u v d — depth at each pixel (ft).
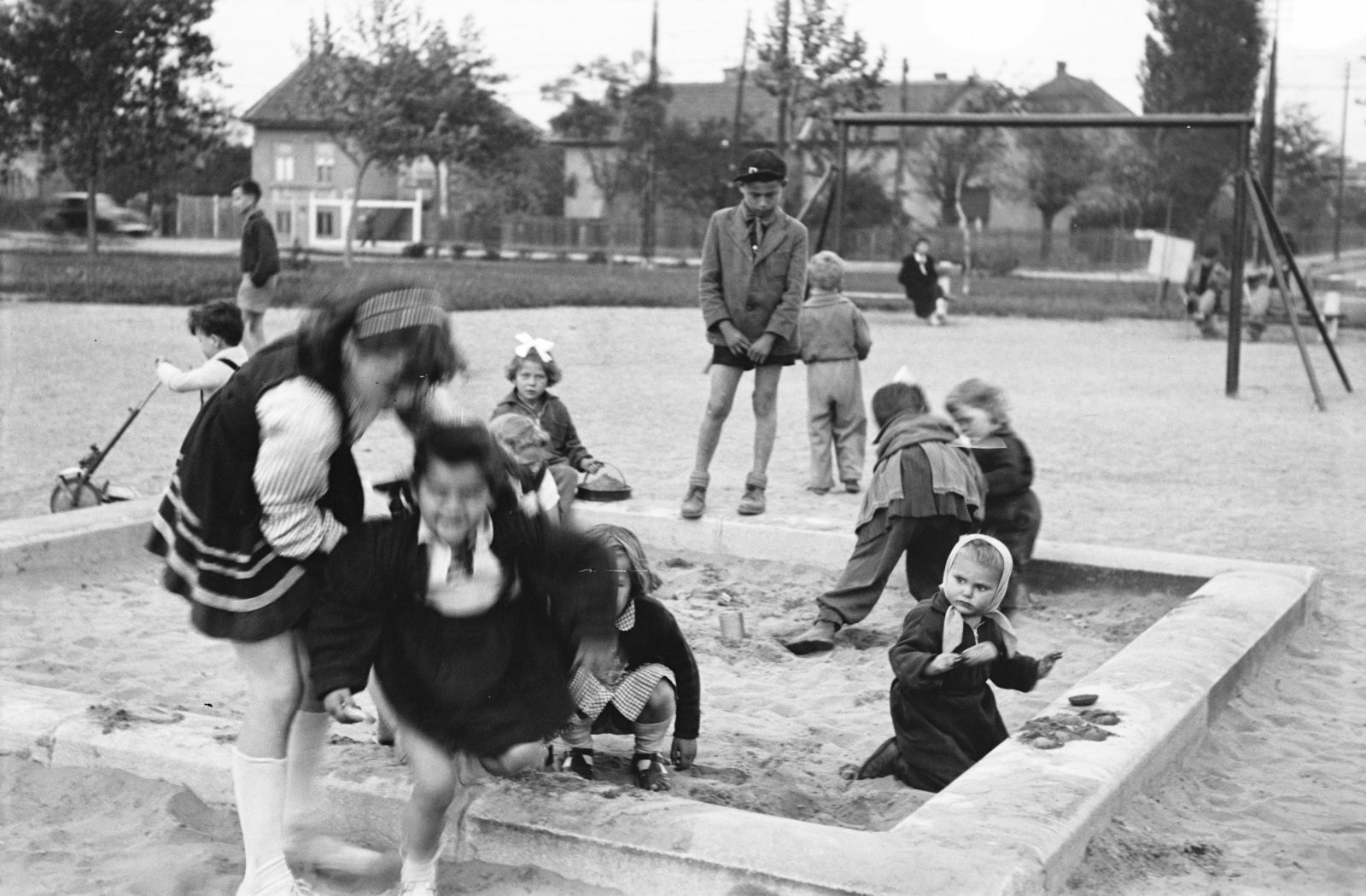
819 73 151.74
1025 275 165.99
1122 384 59.41
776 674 20.11
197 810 14.01
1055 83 196.44
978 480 21.75
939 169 182.19
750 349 27.63
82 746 14.66
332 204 210.59
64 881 12.52
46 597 22.86
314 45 151.74
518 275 124.57
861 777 15.79
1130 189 174.19
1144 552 24.81
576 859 12.37
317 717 13.12
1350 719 17.66
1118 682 16.52
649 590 14.52
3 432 38.55
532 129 193.67
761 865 11.69
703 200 200.44
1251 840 13.58
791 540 26.40
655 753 14.71
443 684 11.71
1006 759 13.96
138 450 36.63
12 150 121.60
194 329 23.18
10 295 77.56
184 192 222.89
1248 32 165.17
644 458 38.09
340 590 11.73
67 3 113.29
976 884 11.27
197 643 20.72
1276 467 38.91
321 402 11.32
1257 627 19.48
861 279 139.13
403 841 12.10
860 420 33.12
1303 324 97.19
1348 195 229.04
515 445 15.31
